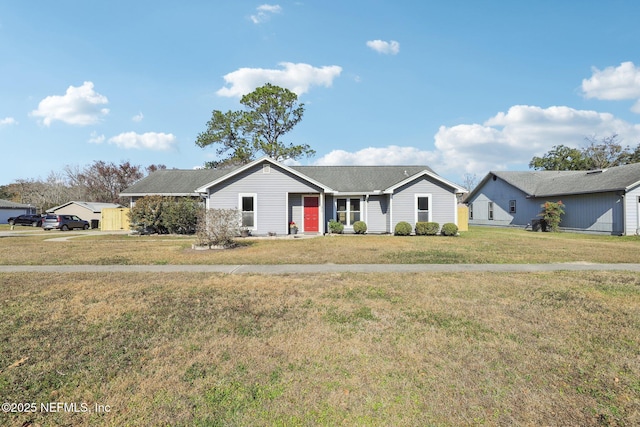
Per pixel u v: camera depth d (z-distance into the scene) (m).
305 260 10.53
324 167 24.27
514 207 28.86
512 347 4.10
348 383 3.33
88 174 51.38
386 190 19.62
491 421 2.78
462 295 6.39
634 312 5.37
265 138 33.44
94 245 15.07
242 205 18.66
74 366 3.66
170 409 2.93
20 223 38.00
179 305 5.75
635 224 19.48
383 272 8.67
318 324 4.86
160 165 54.59
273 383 3.33
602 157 40.56
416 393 3.16
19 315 5.24
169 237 19.95
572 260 10.57
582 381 3.37
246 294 6.46
